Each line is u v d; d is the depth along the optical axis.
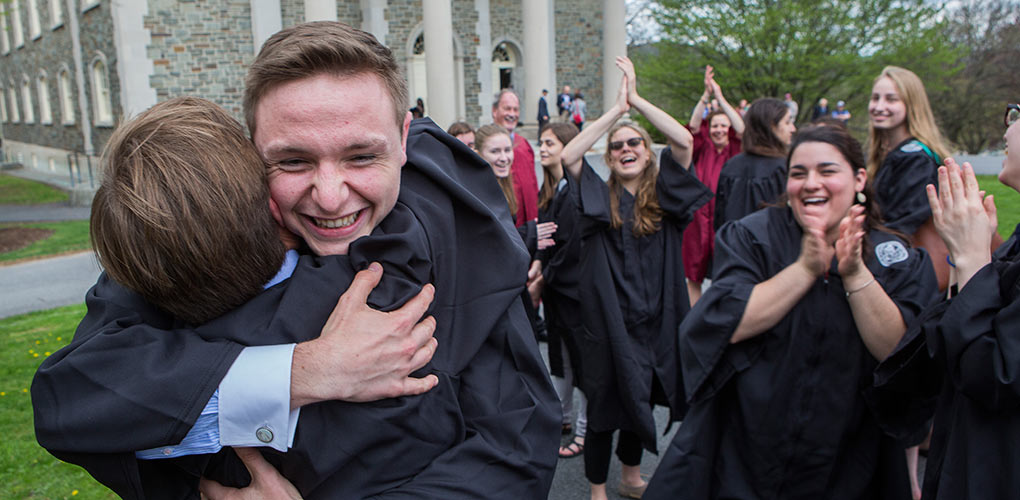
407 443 1.12
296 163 1.06
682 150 3.28
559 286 3.46
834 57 22.03
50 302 7.64
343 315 1.09
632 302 3.24
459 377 1.25
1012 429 1.60
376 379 1.08
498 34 22.78
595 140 3.36
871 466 2.13
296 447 1.06
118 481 1.05
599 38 24.66
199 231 0.99
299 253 1.22
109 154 1.03
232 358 1.04
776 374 2.09
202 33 17.11
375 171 1.09
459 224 1.33
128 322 1.09
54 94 23.92
